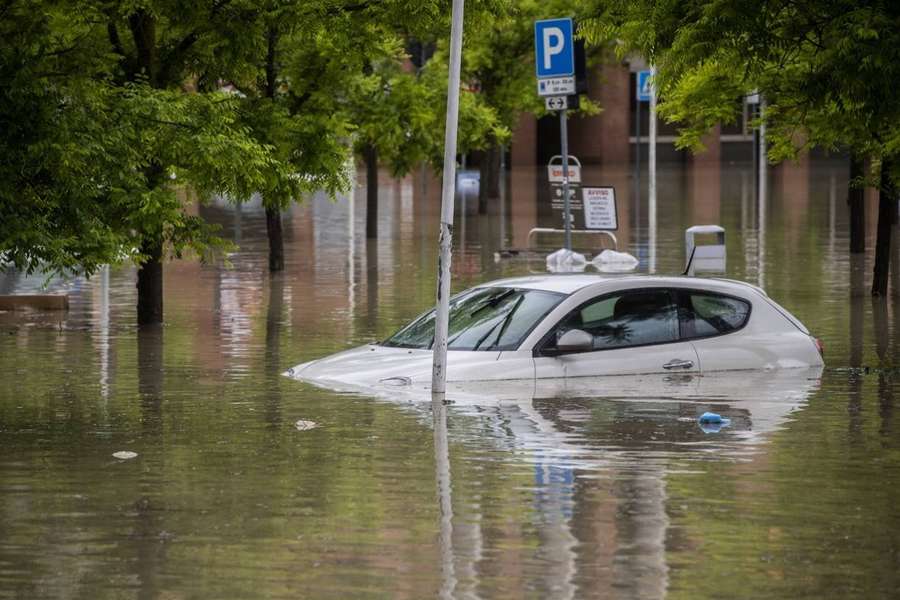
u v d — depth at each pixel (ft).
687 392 122.83
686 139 193.88
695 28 130.31
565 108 245.45
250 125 175.32
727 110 189.06
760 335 134.72
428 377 124.98
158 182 151.53
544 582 70.08
